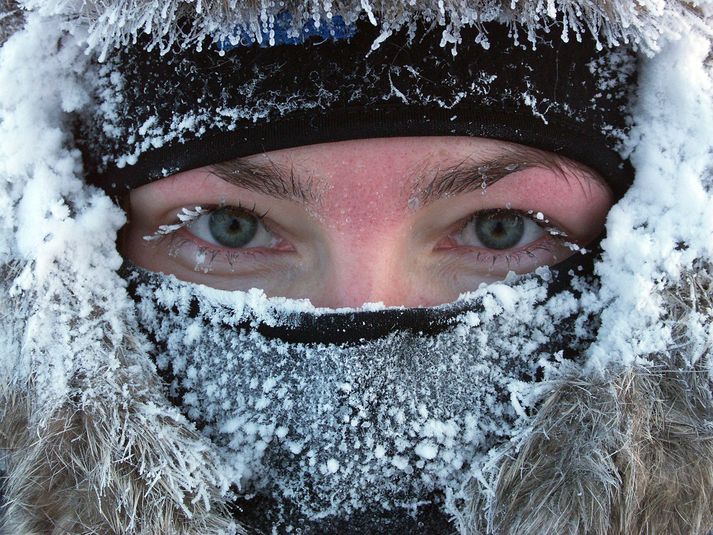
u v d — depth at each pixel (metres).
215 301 0.25
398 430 0.25
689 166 0.24
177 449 0.24
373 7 0.22
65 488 0.24
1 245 0.24
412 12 0.22
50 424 0.24
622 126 0.24
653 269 0.24
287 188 0.25
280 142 0.24
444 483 0.25
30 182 0.24
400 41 0.23
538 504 0.24
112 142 0.25
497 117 0.24
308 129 0.24
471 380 0.25
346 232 0.25
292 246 0.26
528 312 0.25
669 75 0.24
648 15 0.23
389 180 0.24
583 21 0.24
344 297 0.25
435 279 0.26
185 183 0.25
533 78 0.24
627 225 0.24
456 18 0.22
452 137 0.24
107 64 0.24
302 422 0.25
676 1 0.23
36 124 0.24
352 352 0.25
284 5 0.22
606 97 0.24
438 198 0.25
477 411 0.25
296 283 0.26
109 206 0.25
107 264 0.25
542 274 0.25
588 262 0.25
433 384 0.25
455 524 0.25
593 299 0.25
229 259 0.27
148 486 0.24
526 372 0.25
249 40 0.23
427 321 0.25
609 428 0.23
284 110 0.24
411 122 0.24
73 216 0.25
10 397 0.24
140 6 0.22
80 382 0.24
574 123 0.24
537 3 0.22
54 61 0.24
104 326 0.24
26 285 0.24
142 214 0.26
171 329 0.26
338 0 0.22
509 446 0.24
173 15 0.22
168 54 0.24
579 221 0.25
